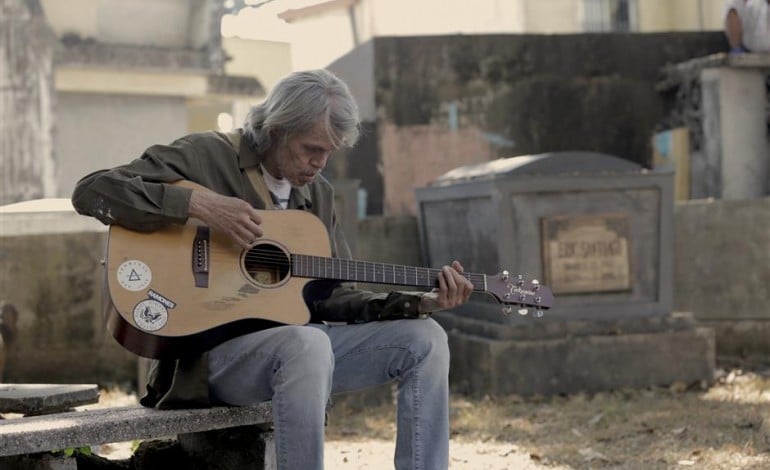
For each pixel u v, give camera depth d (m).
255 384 3.08
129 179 3.07
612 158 7.02
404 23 18.03
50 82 7.93
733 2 9.78
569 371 6.73
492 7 18.28
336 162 9.47
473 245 7.20
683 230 8.18
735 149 9.62
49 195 7.94
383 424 5.94
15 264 7.09
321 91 3.18
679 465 4.59
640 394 6.66
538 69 9.80
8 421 3.07
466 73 9.63
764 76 9.74
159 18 8.45
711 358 6.95
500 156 9.70
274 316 3.14
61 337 7.18
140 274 3.05
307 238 3.30
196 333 3.04
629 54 10.01
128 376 7.31
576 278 6.90
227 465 3.63
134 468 3.88
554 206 6.86
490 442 5.30
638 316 7.01
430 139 9.52
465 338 7.02
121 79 8.30
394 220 8.30
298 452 2.90
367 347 3.23
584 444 5.16
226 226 3.08
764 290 8.05
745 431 5.31
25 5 7.84
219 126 14.11
